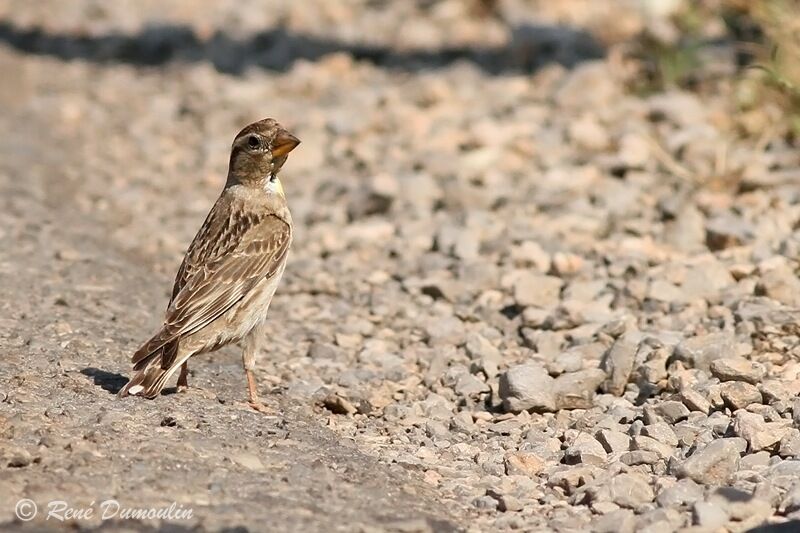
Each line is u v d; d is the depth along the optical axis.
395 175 19.16
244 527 8.22
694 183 17.50
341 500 8.94
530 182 18.38
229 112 24.00
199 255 11.03
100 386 10.89
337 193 18.88
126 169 21.06
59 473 8.89
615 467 9.73
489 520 9.08
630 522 8.69
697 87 21.61
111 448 9.38
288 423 10.59
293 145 11.35
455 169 19.08
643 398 11.42
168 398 10.83
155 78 27.28
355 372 12.41
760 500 8.79
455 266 15.58
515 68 24.92
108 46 29.78
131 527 8.16
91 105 25.17
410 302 14.75
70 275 14.57
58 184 19.83
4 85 26.58
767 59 19.41
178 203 19.19
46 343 11.99
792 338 12.09
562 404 11.35
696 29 23.31
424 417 11.31
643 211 16.73
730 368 11.16
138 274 15.15
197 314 10.62
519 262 15.26
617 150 19.25
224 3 33.53
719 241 15.12
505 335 13.54
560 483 9.61
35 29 31.75
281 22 30.19
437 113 22.12
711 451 9.45
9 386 10.62
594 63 23.48
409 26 28.38
